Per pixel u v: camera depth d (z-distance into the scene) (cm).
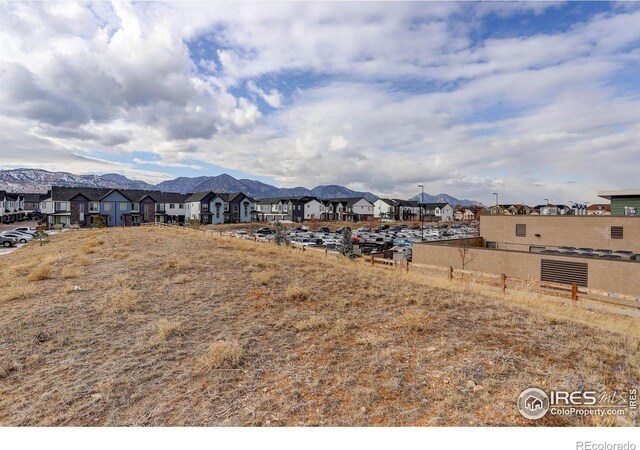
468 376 525
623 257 1964
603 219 2122
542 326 775
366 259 2188
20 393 499
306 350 629
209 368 558
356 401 464
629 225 2014
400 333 710
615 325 906
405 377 527
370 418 429
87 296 961
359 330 730
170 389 501
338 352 619
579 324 811
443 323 777
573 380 512
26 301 932
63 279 1184
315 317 783
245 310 855
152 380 526
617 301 1486
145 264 1391
